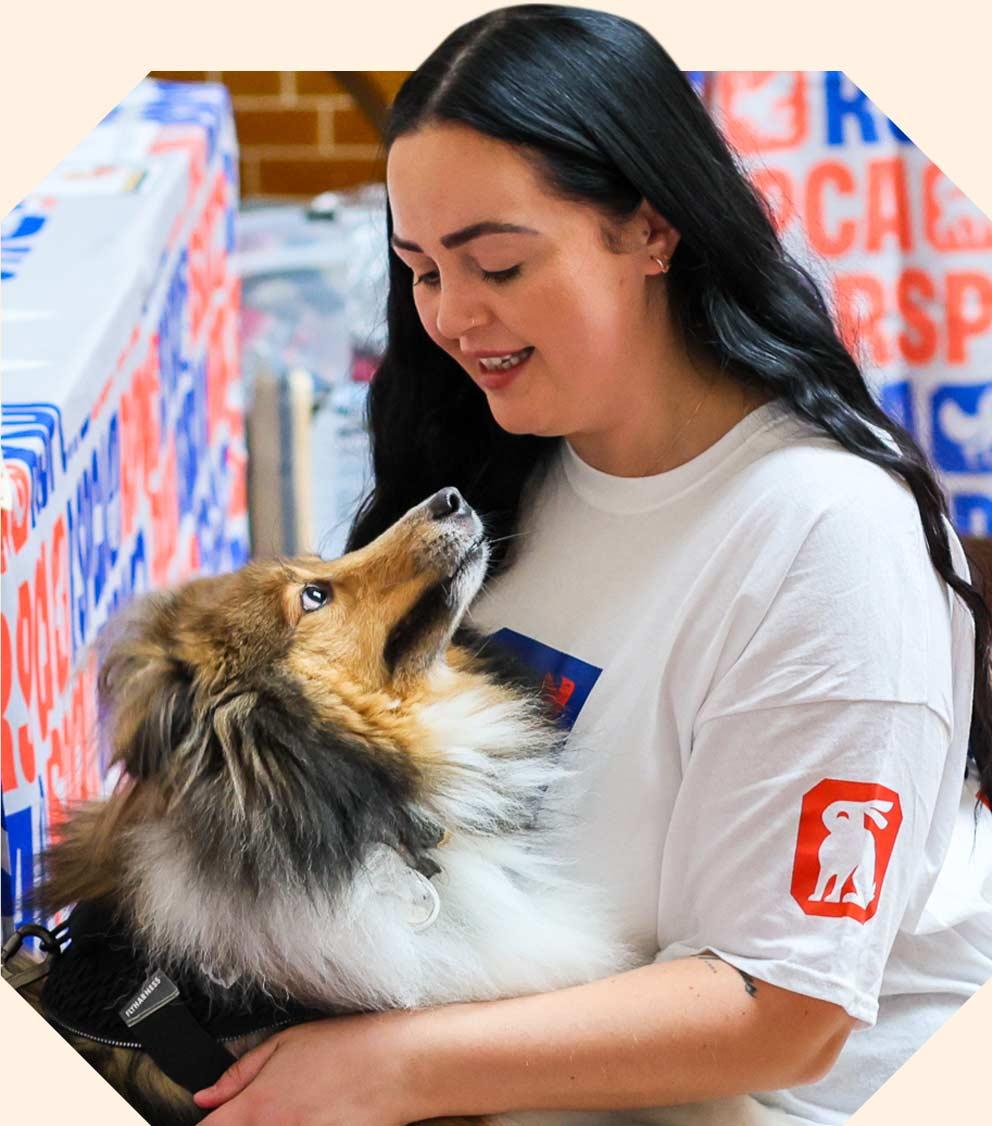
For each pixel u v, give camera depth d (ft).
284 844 6.20
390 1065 5.80
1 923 6.59
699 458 6.49
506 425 6.46
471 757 6.65
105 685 6.64
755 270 6.43
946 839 6.63
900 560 6.00
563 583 6.85
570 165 5.94
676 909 6.25
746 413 6.51
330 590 6.70
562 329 6.10
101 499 8.09
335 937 6.11
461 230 5.94
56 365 7.59
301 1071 5.86
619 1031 5.72
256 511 13.88
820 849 5.74
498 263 5.99
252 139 17.31
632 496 6.66
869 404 6.64
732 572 6.15
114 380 8.45
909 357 13.55
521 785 6.64
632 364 6.44
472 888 6.39
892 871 5.79
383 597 6.71
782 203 8.79
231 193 14.12
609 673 6.48
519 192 5.89
